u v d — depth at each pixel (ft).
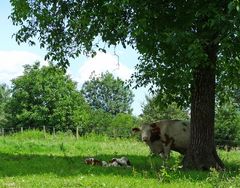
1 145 96.89
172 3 59.16
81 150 98.27
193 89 62.90
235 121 178.91
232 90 78.07
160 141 73.72
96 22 64.64
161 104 72.08
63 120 313.32
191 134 62.90
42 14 67.31
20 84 313.73
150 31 57.57
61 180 46.24
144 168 60.23
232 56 60.39
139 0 56.85
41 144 102.01
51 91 313.94
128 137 166.40
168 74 62.49
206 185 43.04
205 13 53.78
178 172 54.49
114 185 42.55
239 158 88.38
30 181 45.75
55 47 71.20
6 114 317.22
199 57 53.52
